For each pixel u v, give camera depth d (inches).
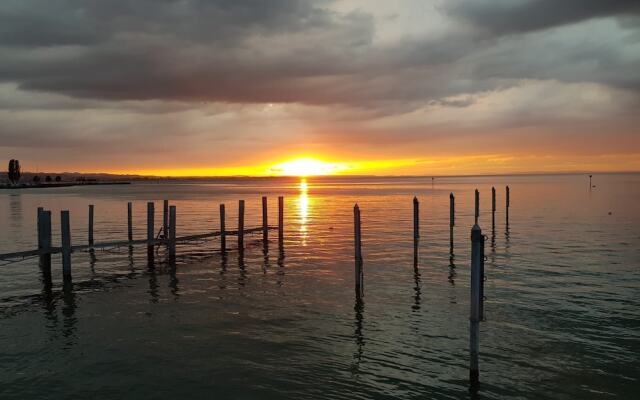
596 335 493.4
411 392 378.6
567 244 1071.6
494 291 660.7
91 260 933.2
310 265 875.4
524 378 400.5
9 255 714.8
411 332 507.8
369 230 1381.6
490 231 1312.7
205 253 1010.1
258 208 2325.3
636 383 391.5
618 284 697.6
